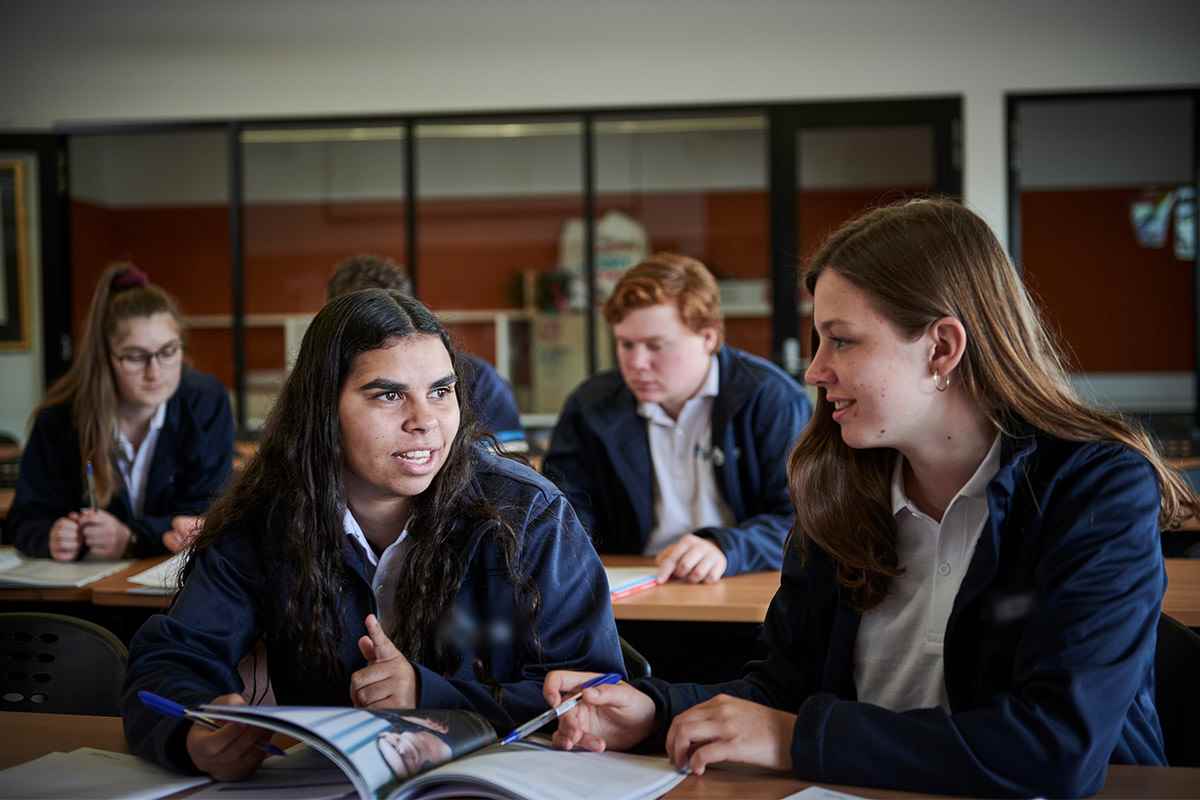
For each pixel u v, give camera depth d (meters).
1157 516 1.14
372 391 1.29
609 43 5.85
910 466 1.30
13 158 6.10
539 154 7.07
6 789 1.11
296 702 1.42
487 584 1.39
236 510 1.40
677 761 1.13
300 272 6.80
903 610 1.30
